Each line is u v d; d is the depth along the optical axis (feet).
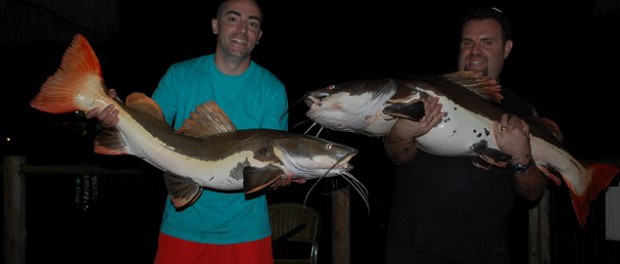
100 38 16.78
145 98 10.09
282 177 9.87
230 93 10.86
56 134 45.75
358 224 27.78
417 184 10.64
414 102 9.71
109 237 24.57
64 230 25.29
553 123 11.43
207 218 10.72
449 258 10.56
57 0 13.87
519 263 22.29
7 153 45.34
